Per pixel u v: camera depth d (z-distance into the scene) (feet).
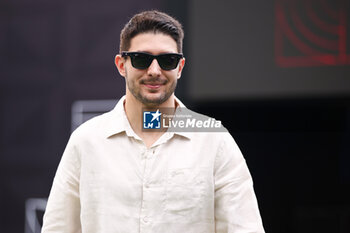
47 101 39.09
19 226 38.91
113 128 10.87
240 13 33.42
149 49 10.34
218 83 33.76
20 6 39.34
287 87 32.99
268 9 33.14
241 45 33.45
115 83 38.22
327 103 34.40
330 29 32.45
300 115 38.88
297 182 39.73
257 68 33.30
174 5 34.88
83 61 38.63
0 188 39.40
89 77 38.60
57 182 11.07
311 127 39.37
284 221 39.73
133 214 10.44
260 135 39.65
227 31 33.60
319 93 32.71
